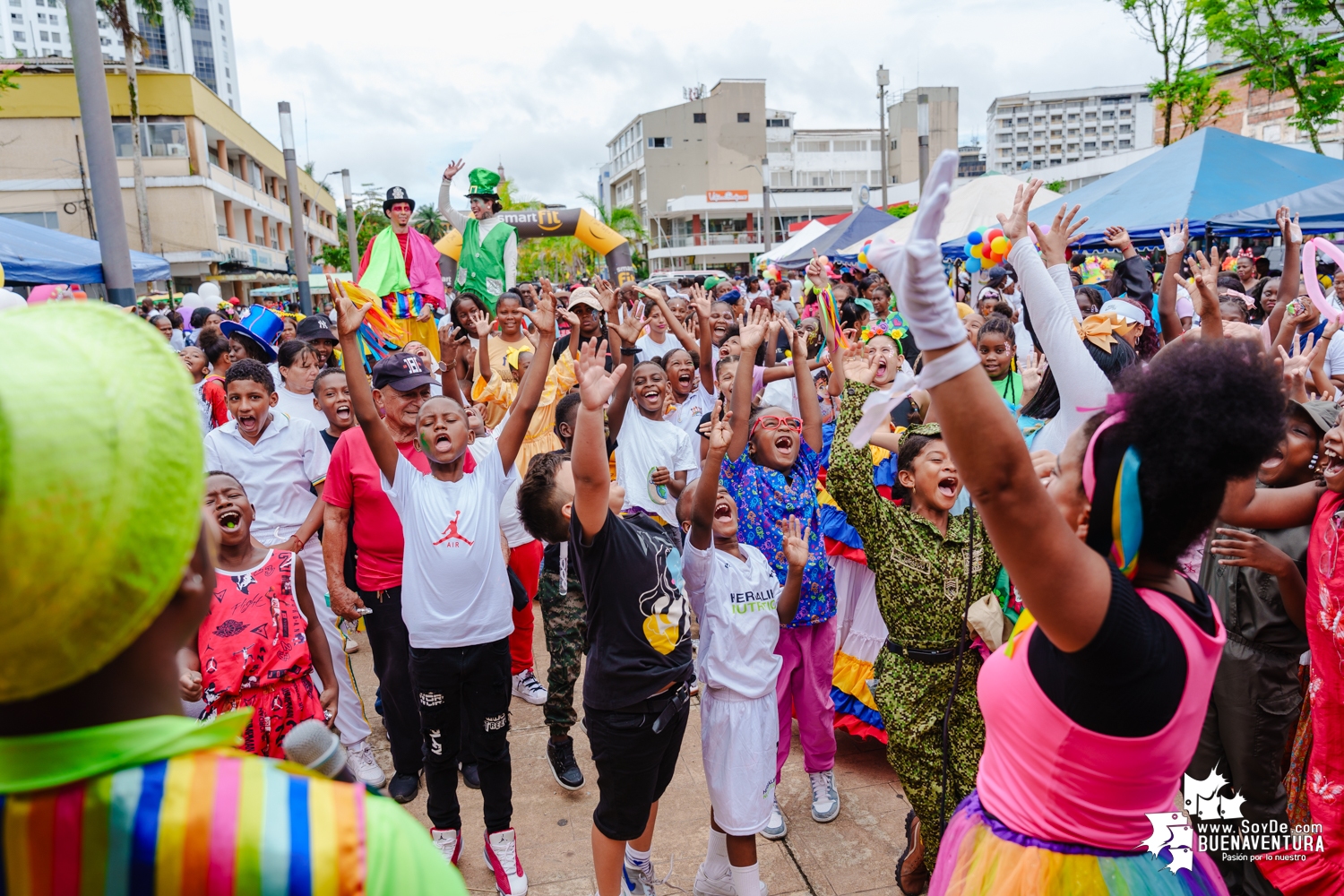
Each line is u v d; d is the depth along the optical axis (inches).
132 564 30.9
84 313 33.9
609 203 4367.6
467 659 125.8
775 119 3543.3
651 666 109.0
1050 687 58.0
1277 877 104.3
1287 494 103.3
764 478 150.6
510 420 139.4
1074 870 57.7
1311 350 138.6
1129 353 146.8
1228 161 381.7
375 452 131.4
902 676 118.0
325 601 163.0
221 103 1393.9
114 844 31.9
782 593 127.3
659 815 144.9
